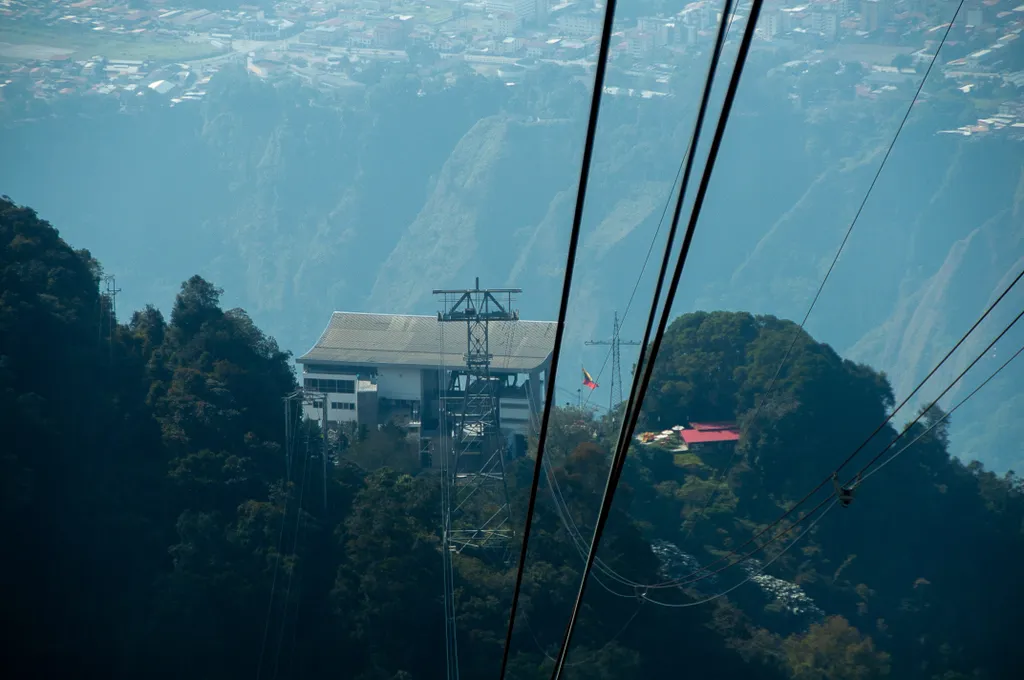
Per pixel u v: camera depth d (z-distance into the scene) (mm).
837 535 140125
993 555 143250
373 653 105500
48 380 115250
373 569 109000
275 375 137250
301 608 108875
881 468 144125
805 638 119812
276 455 122688
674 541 138000
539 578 112875
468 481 132000
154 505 112875
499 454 136125
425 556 112188
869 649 116375
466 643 107000
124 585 106000
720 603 122438
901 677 129875
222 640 103625
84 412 116312
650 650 111250
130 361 127000
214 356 133250
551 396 16781
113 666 101688
